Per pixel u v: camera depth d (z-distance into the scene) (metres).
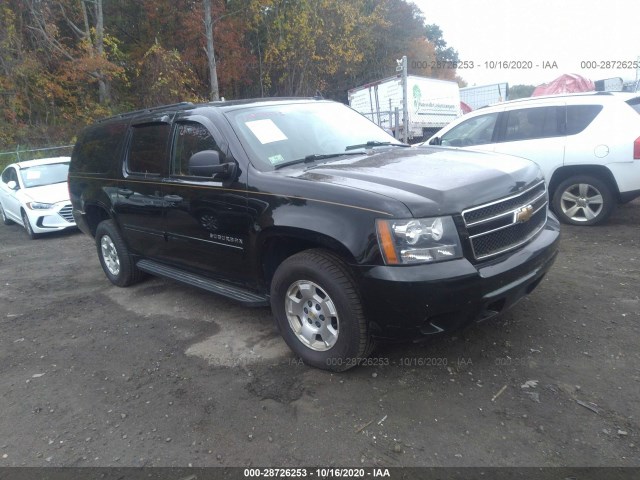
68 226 9.78
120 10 27.27
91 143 6.02
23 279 6.86
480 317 3.27
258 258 3.83
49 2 23.53
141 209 4.99
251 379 3.61
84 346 4.44
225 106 4.42
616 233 6.57
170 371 3.84
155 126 4.93
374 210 3.10
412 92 19.69
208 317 4.83
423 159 3.93
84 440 3.09
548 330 3.96
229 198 3.92
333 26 28.27
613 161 6.64
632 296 4.51
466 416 3.01
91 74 23.78
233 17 26.00
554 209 7.33
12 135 22.36
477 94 28.52
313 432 2.97
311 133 4.46
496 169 3.64
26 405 3.55
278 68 28.66
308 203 3.40
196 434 3.05
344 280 3.28
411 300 3.01
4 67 22.86
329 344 3.51
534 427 2.87
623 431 2.79
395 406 3.15
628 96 6.88
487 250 3.28
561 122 7.13
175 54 23.78
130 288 5.95
